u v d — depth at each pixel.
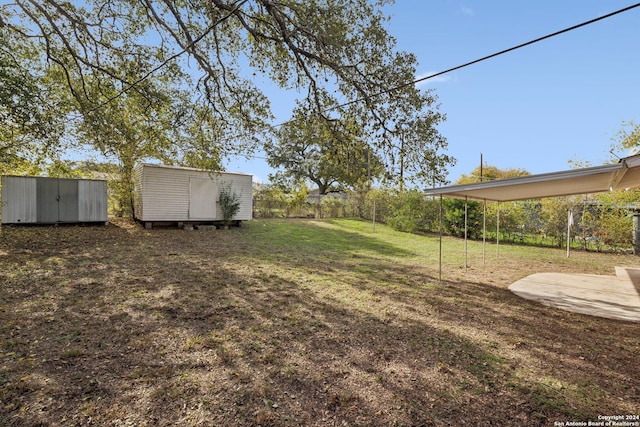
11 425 1.97
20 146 9.18
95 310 4.05
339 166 7.41
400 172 6.90
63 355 2.88
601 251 11.27
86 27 7.27
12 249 7.52
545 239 12.86
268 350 3.15
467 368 2.89
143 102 8.87
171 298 4.62
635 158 3.57
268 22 6.66
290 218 18.95
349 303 4.73
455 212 14.40
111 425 2.01
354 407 2.28
